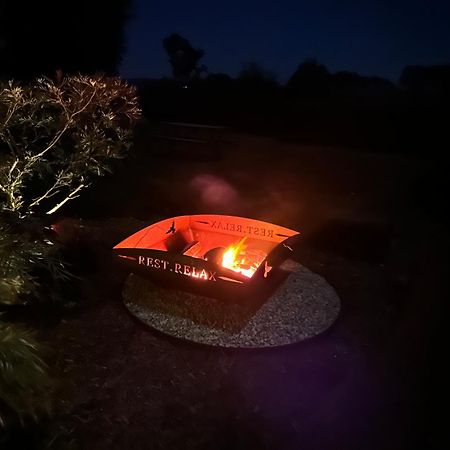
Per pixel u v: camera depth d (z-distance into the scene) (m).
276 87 9.79
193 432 1.74
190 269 2.35
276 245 2.84
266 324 2.41
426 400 1.98
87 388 1.92
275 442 1.72
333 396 1.97
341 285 3.00
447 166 5.87
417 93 8.73
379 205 4.94
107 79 2.81
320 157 7.23
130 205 4.65
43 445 1.63
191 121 9.60
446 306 2.76
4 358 1.68
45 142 3.57
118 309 2.53
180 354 2.18
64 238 2.97
